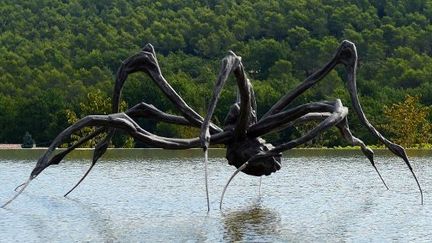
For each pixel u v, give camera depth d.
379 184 27.00
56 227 17.27
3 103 79.25
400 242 15.91
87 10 132.38
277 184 27.06
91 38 116.06
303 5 132.75
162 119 20.83
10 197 22.56
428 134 65.75
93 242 15.54
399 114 65.12
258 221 18.31
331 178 29.45
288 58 114.00
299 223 18.08
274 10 132.88
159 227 17.33
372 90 96.25
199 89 84.62
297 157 44.41
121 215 19.06
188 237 16.11
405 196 23.36
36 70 96.62
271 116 20.42
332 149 58.28
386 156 45.06
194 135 70.88
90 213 19.34
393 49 119.25
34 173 19.14
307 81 21.06
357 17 129.12
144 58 20.61
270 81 99.19
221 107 75.44
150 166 35.12
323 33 128.88
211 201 22.03
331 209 20.45
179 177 29.33
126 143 62.53
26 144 68.75
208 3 140.12
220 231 16.91
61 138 18.91
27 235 16.28
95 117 18.89
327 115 21.67
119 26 126.69
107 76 98.88
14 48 112.56
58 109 78.00
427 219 18.70
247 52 115.00
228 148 20.67
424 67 106.50
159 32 124.06
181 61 110.44
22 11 127.62
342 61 21.00
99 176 29.62
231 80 80.69
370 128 21.09
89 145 59.12
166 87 20.53
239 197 23.05
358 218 18.81
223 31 125.75
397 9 133.12
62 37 117.69
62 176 29.56
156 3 137.50
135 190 24.61
